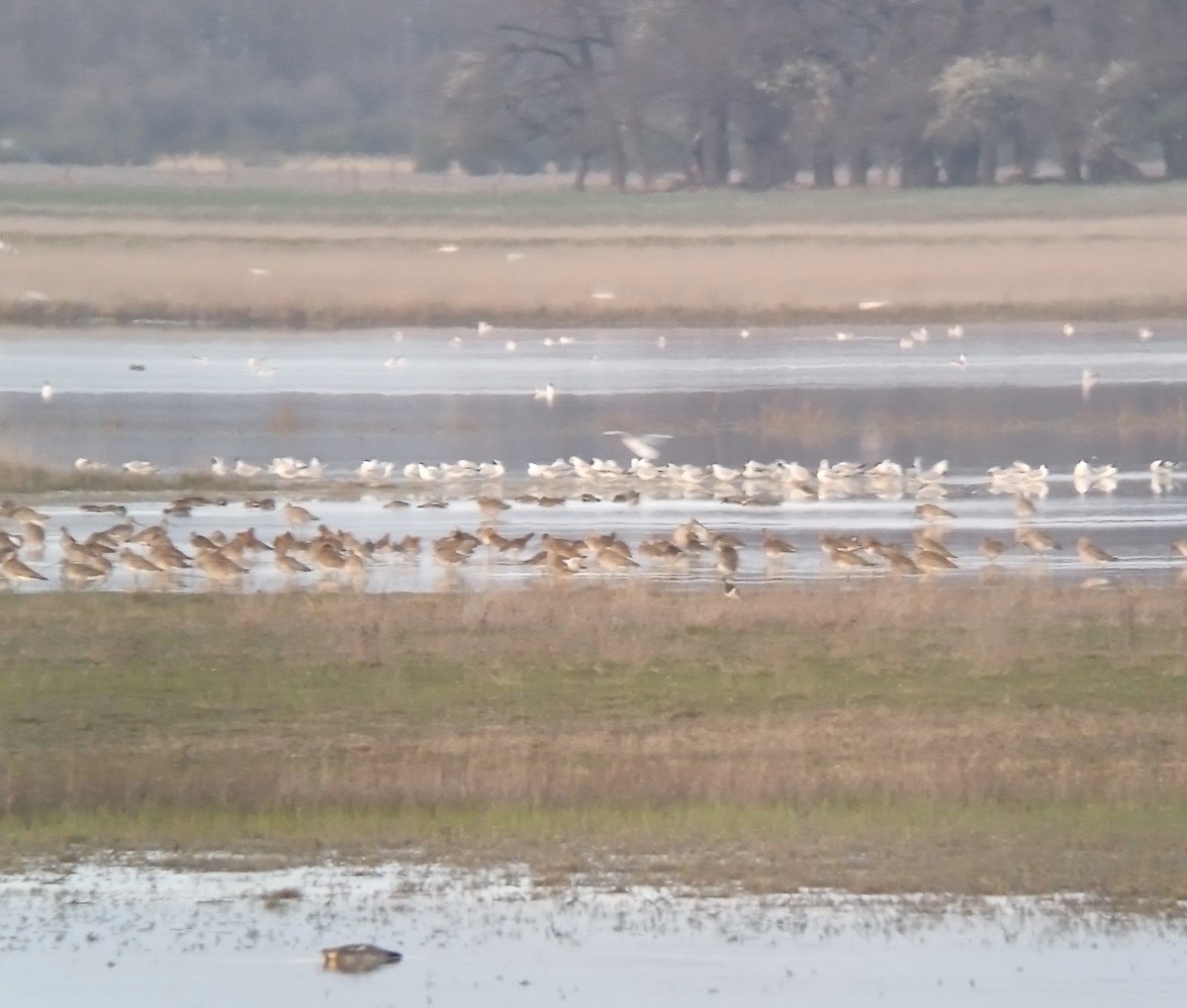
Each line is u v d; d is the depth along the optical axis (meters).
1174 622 18.11
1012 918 11.73
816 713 15.41
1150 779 13.89
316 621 18.00
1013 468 27.41
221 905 11.99
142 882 12.30
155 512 25.34
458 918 11.78
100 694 15.83
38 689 15.93
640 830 13.10
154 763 14.21
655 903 11.96
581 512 25.53
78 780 13.80
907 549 22.47
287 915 11.83
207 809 13.54
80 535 23.58
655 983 10.94
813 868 12.44
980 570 21.06
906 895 12.06
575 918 11.75
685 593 19.39
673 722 15.17
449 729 15.00
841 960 11.19
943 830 13.10
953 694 15.90
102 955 11.25
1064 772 13.96
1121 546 22.75
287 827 13.22
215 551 20.00
